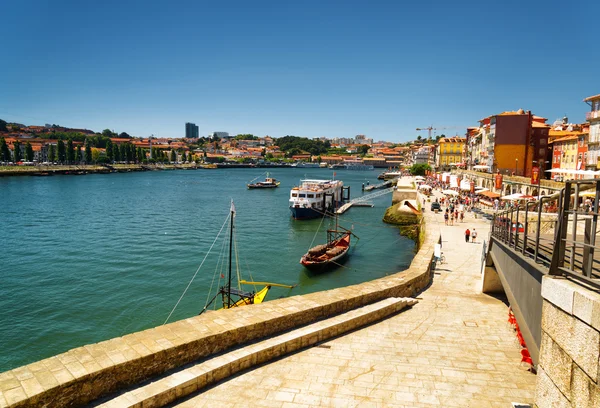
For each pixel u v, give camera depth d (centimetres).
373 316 1603
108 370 934
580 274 600
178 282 3559
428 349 1341
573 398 568
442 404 998
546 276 675
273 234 5938
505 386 1091
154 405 943
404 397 1027
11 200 9106
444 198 8150
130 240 5219
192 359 1103
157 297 3192
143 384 991
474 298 2022
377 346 1355
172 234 5669
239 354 1159
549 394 641
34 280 3547
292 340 1280
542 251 1195
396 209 7450
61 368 920
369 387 1073
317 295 1630
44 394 832
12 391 824
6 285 3403
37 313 2841
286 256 4625
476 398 1027
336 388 1064
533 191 5612
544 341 670
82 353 1001
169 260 4275
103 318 2791
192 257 4422
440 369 1188
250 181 17325
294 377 1119
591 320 520
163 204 9119
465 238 3938
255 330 1266
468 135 14975
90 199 9675
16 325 2648
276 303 1491
